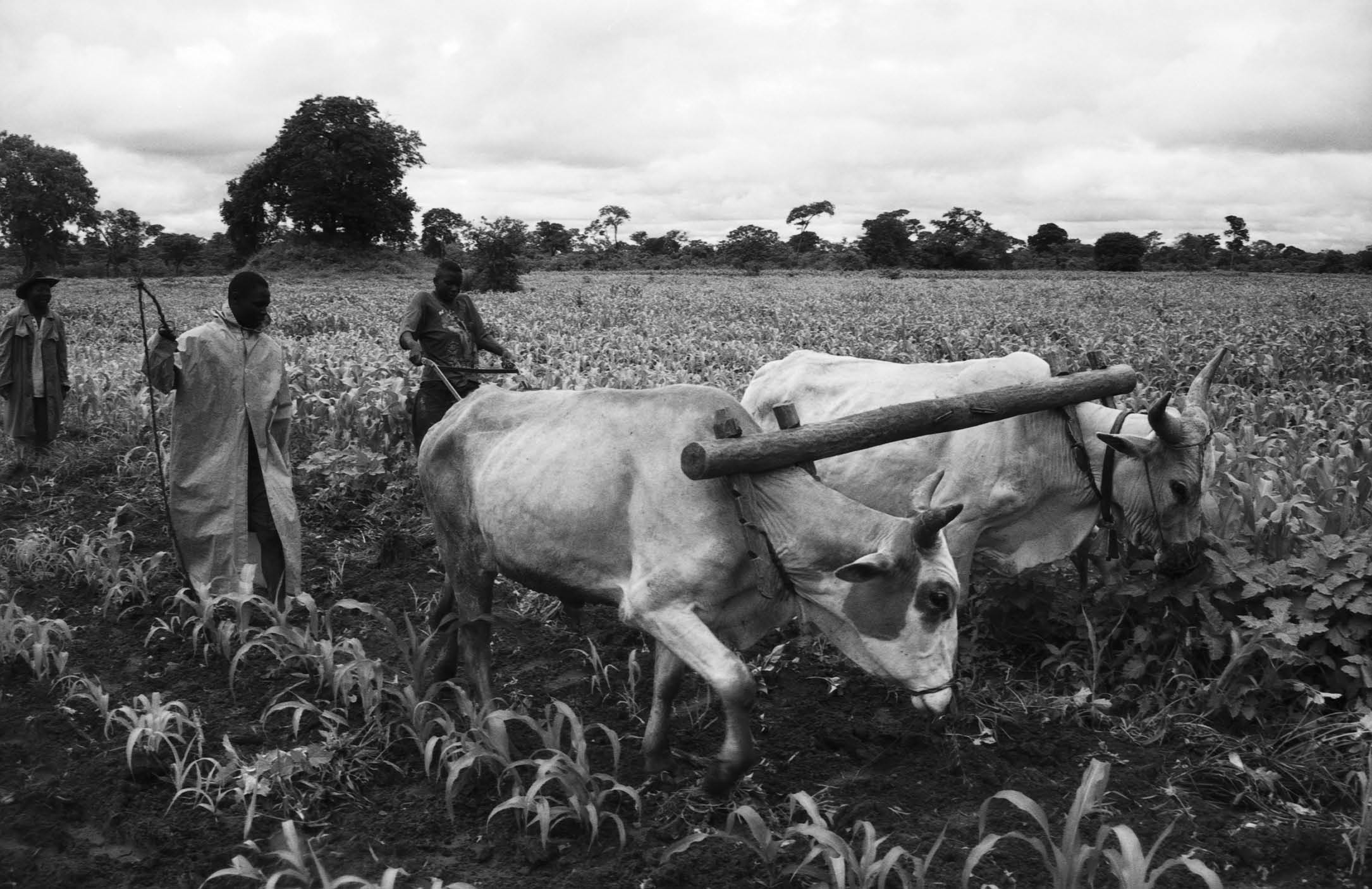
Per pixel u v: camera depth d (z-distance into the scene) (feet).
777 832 12.19
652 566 12.22
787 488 12.30
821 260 283.79
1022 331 68.69
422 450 15.26
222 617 17.70
